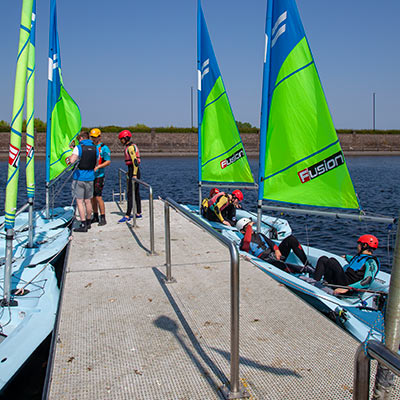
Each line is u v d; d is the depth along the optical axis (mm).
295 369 3039
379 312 4504
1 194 20250
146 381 2887
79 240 7043
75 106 9430
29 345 3914
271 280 4941
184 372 2994
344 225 12703
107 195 20141
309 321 3842
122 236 7324
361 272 5461
